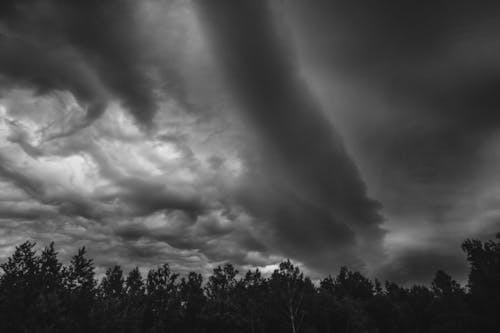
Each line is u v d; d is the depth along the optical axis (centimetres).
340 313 4838
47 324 2766
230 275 5391
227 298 4922
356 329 4819
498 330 3253
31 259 3403
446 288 5772
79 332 3084
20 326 2684
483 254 3803
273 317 4856
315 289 5522
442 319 4581
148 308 4572
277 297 4825
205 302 4794
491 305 3331
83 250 3816
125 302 4341
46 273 3428
